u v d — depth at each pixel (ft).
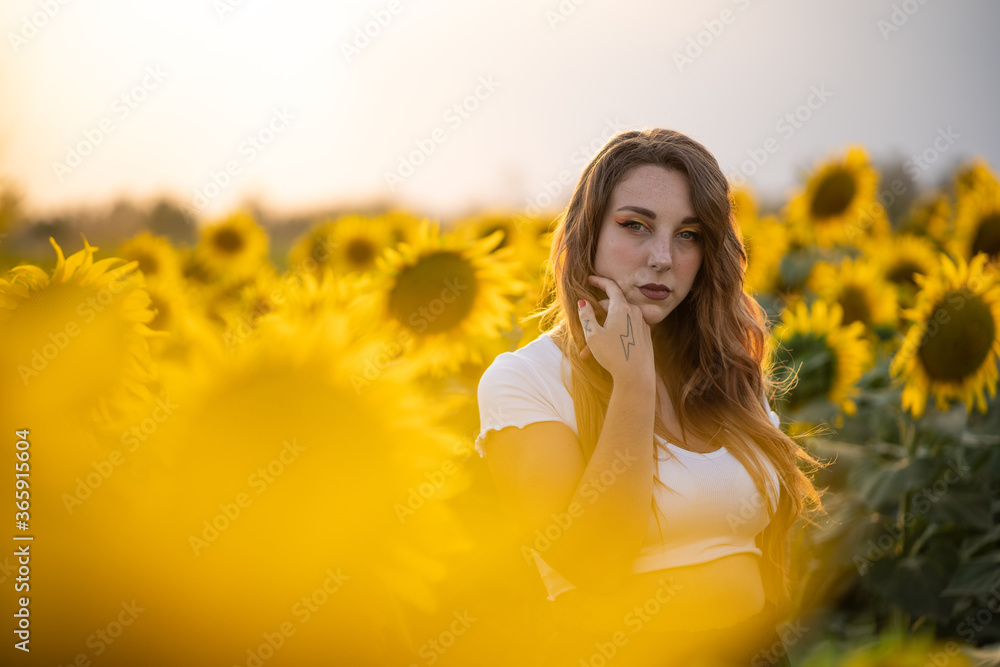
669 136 5.76
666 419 5.98
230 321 2.31
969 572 9.72
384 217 17.62
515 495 5.18
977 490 10.62
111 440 2.02
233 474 1.94
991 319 10.65
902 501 10.90
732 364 6.12
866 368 14.43
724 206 5.55
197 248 19.93
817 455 11.55
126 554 1.88
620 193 5.49
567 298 5.56
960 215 15.93
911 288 18.43
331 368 2.09
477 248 10.32
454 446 2.22
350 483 2.01
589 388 5.28
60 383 2.39
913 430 11.52
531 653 5.14
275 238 20.74
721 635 5.31
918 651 3.77
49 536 1.88
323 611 1.94
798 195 20.31
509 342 11.03
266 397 2.02
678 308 6.33
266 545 1.94
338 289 2.86
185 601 1.88
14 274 3.09
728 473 5.59
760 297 19.58
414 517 2.07
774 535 6.19
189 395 1.98
